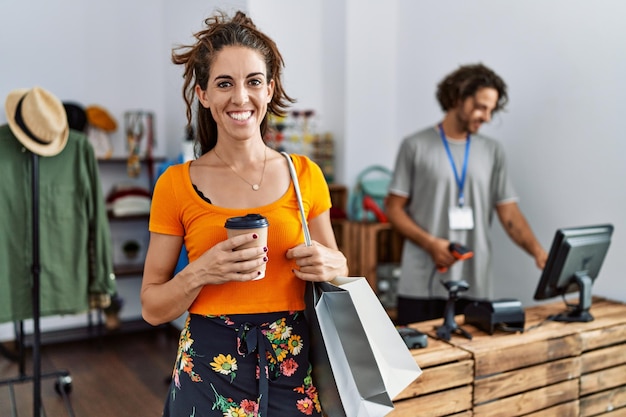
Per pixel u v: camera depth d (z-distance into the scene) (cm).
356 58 451
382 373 142
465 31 383
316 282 140
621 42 289
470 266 303
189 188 141
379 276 427
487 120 292
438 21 408
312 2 468
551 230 330
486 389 223
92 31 469
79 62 466
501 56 356
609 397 256
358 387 138
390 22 458
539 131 334
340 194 458
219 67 134
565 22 316
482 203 303
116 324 467
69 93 464
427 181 301
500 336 239
